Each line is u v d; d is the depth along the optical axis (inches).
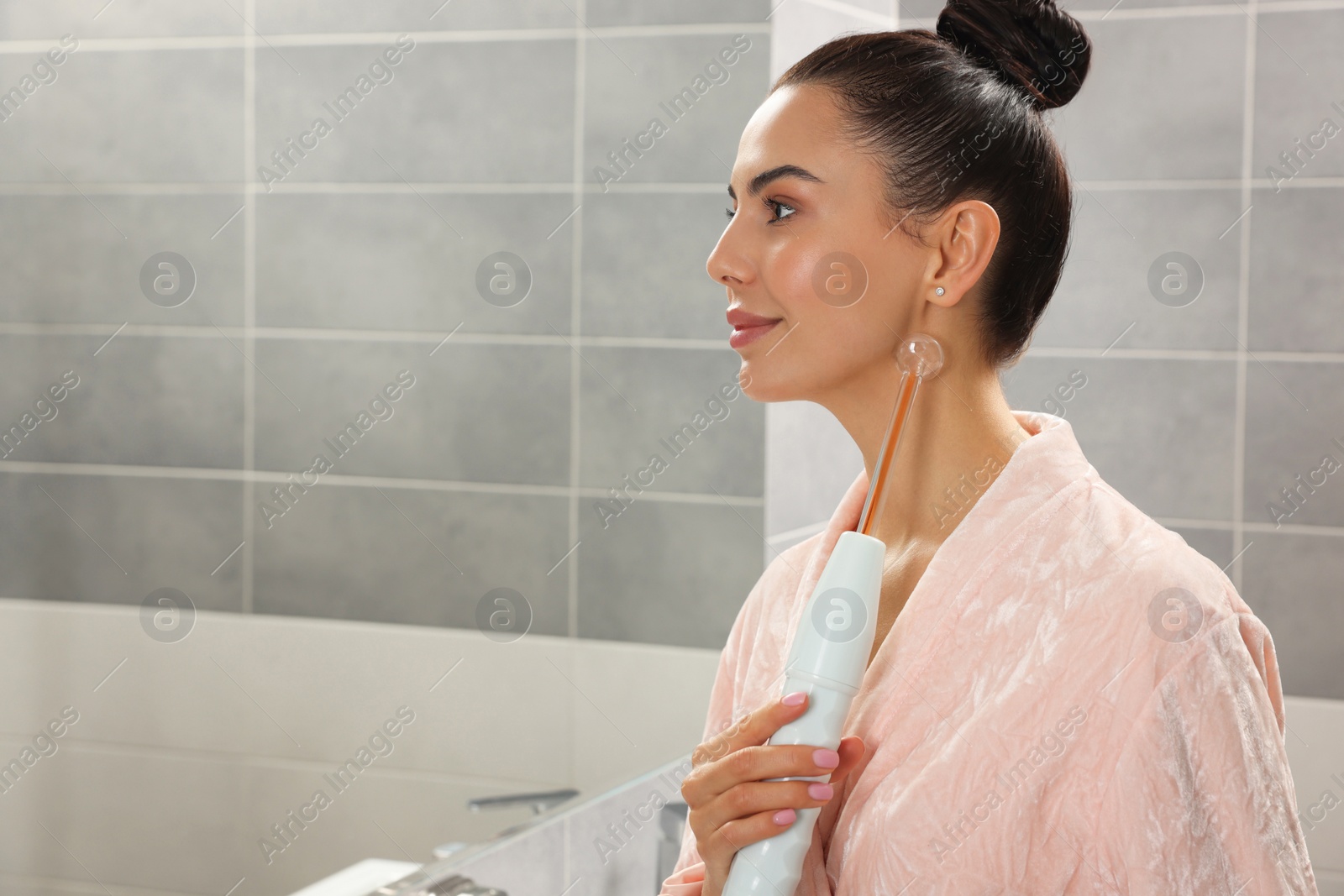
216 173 27.2
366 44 31.7
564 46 38.1
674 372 42.1
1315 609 57.6
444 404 34.6
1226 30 57.4
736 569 44.2
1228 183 57.8
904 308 24.3
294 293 29.5
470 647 35.8
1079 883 20.7
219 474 27.4
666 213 41.8
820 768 21.0
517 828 37.3
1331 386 57.1
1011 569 22.3
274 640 29.0
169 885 26.2
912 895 21.3
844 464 51.6
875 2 52.9
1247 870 19.4
